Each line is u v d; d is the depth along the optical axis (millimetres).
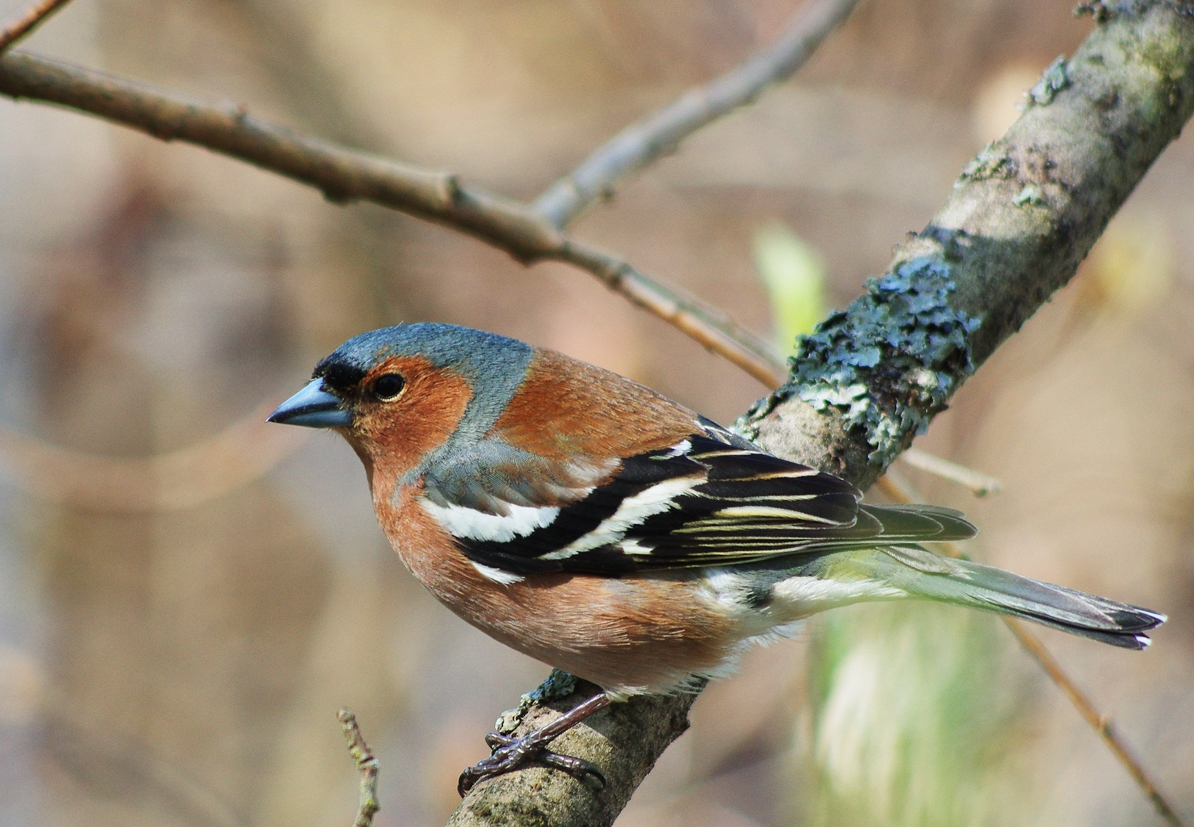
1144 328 13477
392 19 16688
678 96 15797
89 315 14227
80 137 14180
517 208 7547
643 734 5895
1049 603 5594
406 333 6641
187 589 15508
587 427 6371
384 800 12867
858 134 14797
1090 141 6688
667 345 14516
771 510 5930
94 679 14867
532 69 16516
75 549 15117
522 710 6062
